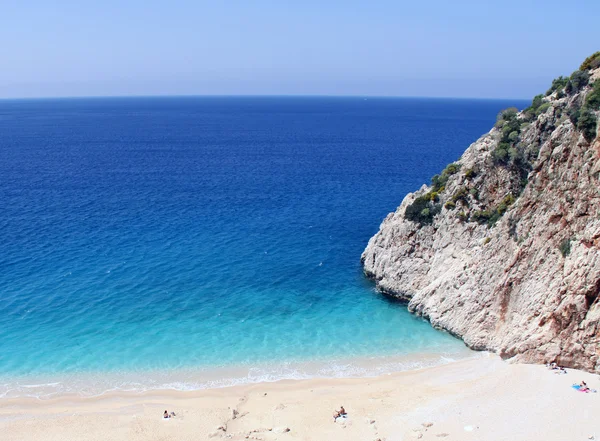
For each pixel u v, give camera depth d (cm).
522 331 4384
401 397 4081
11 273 6506
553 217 4316
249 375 4525
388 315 5631
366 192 11619
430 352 4844
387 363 4678
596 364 3978
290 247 7712
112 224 8762
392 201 10694
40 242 7731
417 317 5588
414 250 6016
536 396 3816
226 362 4719
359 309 5778
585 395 3741
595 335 3944
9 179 13038
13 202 10312
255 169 15025
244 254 7394
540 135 5175
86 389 4297
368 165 15762
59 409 4028
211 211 9756
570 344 4081
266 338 5138
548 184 4453
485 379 4197
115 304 5775
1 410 4009
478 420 3625
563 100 5128
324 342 5072
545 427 3450
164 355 4816
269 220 9119
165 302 5862
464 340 4947
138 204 10300
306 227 8712
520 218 4688
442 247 5719
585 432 3350
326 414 3888
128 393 4253
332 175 13900
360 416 3828
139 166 15625
